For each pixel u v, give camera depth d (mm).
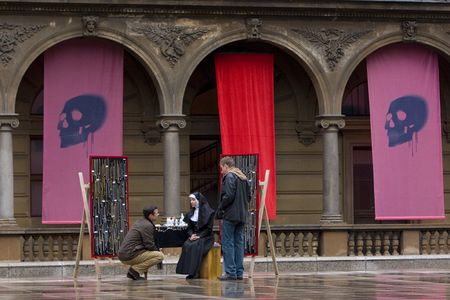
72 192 43531
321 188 47562
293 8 44094
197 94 47219
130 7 43156
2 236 42031
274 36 44281
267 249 43656
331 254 44281
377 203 45312
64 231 42344
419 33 45312
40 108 46094
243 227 31906
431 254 44656
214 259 32938
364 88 48312
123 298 25203
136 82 46219
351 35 44844
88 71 43656
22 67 42625
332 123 44781
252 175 33656
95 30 42969
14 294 27172
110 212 34062
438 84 45906
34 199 46219
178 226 35750
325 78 44750
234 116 44969
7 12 42500
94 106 43688
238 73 44969
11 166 42625
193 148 47469
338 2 44312
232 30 43969
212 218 32812
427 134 45781
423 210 45750
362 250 44656
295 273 38781
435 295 25672
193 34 43750
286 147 47406
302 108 47406
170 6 43312
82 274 39344
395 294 26000
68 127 43500
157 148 46438
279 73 47312
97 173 34000
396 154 45469
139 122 46281
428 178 45750
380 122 45406
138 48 43375
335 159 44844
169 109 43781
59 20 42844
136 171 46344
